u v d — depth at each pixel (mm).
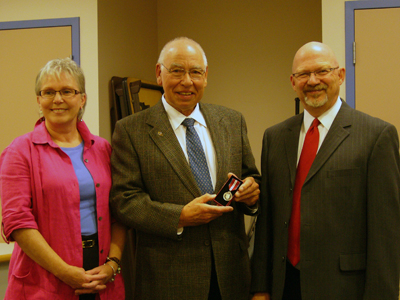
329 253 1495
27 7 2643
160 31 3748
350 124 1556
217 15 3625
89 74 2582
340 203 1498
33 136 1603
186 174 1673
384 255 1423
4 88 2650
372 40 2289
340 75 1668
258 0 3533
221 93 3637
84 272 1528
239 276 1729
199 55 1691
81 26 2588
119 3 2928
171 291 1642
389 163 1452
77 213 1583
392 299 1410
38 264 1527
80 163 1668
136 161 1724
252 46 3559
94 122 2590
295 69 1623
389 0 2262
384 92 2277
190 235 1672
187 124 1767
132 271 2834
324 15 2350
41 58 2621
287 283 1667
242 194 1629
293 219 1624
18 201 1501
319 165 1537
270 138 1801
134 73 3225
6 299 1540
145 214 1631
